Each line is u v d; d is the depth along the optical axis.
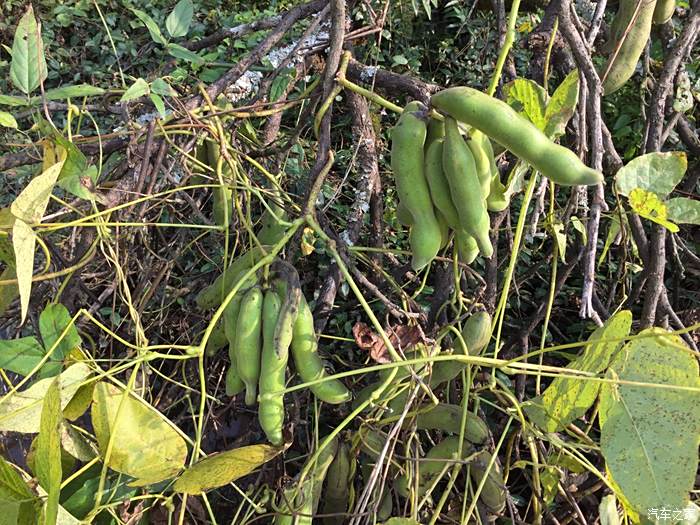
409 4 2.37
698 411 0.93
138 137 1.25
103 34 3.45
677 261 1.67
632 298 1.55
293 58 1.46
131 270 1.77
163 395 1.72
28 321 1.53
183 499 1.13
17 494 0.91
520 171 1.10
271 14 3.42
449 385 1.42
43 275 1.14
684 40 1.29
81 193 1.07
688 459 0.92
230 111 1.27
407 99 2.60
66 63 3.48
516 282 1.88
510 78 1.38
